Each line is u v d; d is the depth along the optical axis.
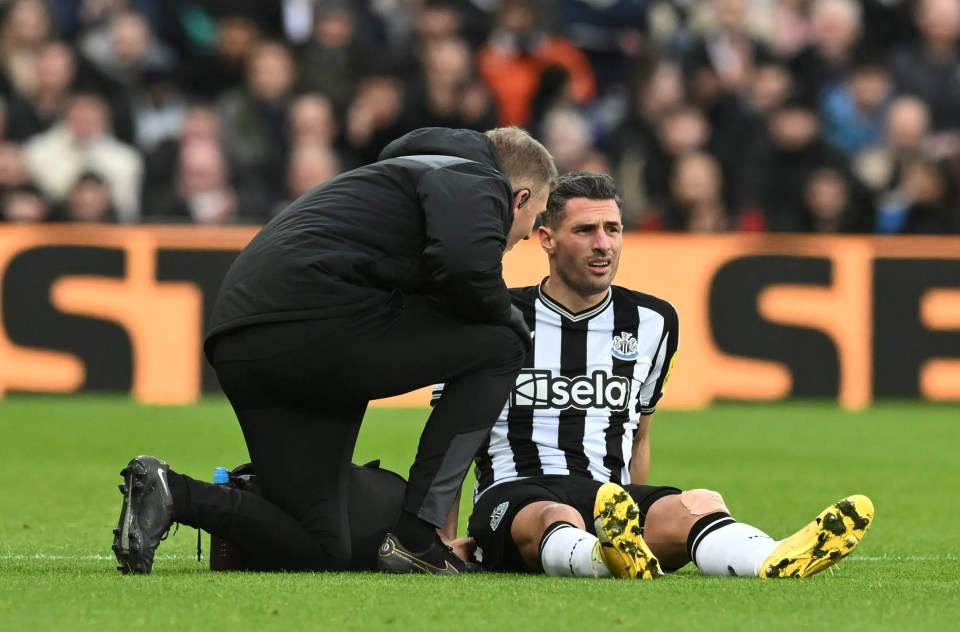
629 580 14.34
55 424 35.34
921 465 30.19
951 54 50.75
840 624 12.32
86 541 18.84
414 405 42.19
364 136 46.88
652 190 47.22
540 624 12.09
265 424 15.30
